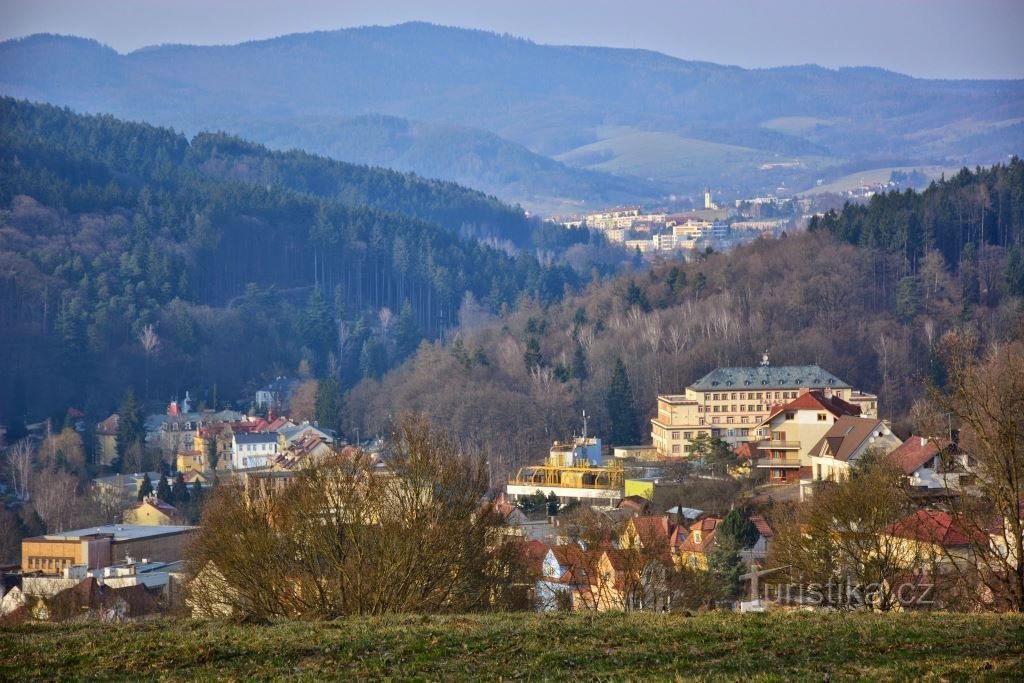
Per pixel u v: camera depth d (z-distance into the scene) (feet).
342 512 456.86
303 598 450.71
